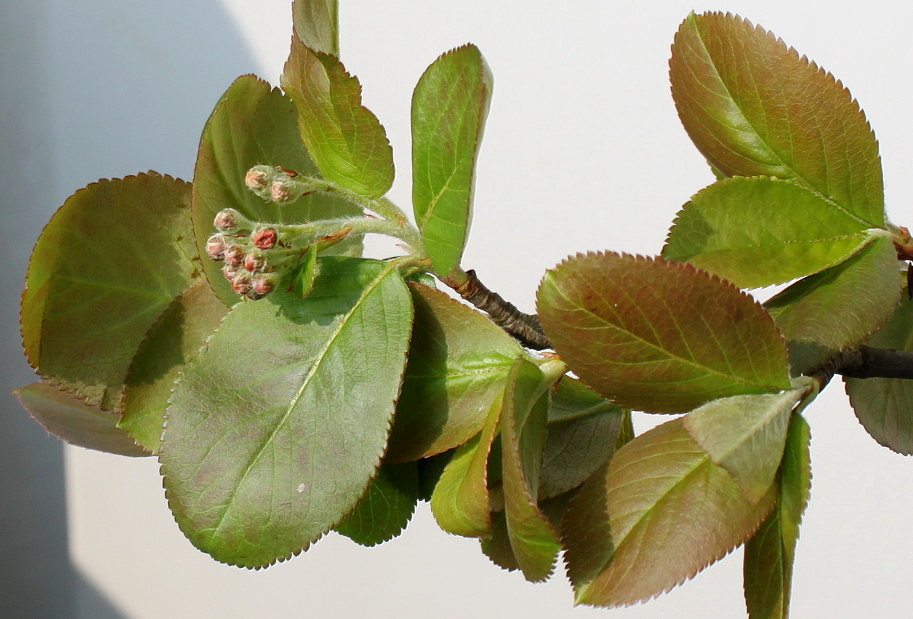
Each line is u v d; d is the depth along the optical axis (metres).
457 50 0.62
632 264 0.61
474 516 0.62
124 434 0.68
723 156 0.66
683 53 0.66
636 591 0.61
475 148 0.62
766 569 0.62
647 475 0.62
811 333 0.64
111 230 0.66
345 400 0.64
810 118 0.65
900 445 0.69
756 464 0.61
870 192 0.65
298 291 0.64
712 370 0.62
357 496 0.63
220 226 0.63
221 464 0.63
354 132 0.64
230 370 0.64
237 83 0.64
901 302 0.69
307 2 0.64
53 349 0.66
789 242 0.65
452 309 0.64
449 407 0.64
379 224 0.65
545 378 0.63
